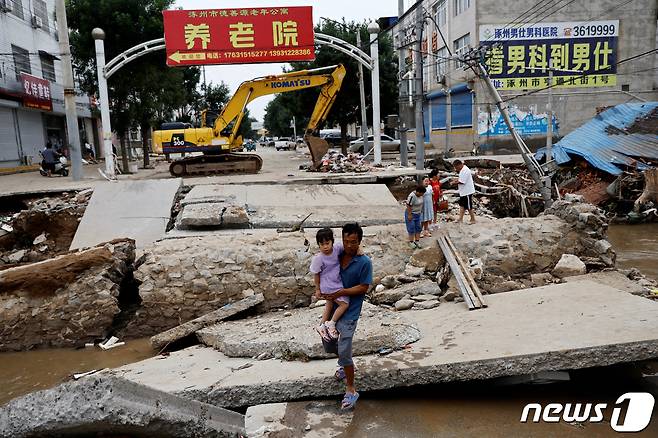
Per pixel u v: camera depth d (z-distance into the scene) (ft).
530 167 53.83
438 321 23.47
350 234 16.31
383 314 23.85
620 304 22.66
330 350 17.30
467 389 19.07
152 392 12.51
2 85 74.79
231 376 18.97
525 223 33.58
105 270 29.19
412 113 65.92
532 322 21.56
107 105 61.00
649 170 58.29
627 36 96.07
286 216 39.78
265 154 136.77
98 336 28.09
